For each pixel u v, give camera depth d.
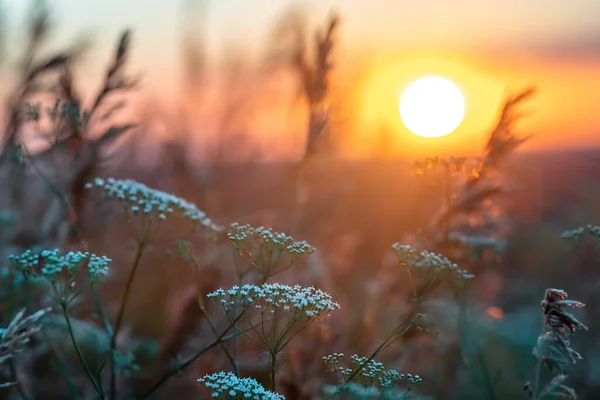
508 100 3.44
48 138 3.30
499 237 3.95
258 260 2.73
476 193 3.60
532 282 6.31
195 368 3.71
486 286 4.45
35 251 3.53
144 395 2.77
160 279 4.57
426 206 4.99
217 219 5.11
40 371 3.92
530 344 5.16
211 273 3.68
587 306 4.94
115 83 3.37
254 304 2.37
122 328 3.94
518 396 4.11
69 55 4.08
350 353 3.76
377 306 4.15
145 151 5.23
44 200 4.54
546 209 6.44
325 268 4.16
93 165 3.46
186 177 5.23
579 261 4.97
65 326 3.56
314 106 4.14
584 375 4.35
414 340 3.84
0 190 4.44
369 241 5.19
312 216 5.00
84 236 3.63
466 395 3.96
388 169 5.10
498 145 3.45
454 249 3.69
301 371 3.33
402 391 3.31
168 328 4.03
